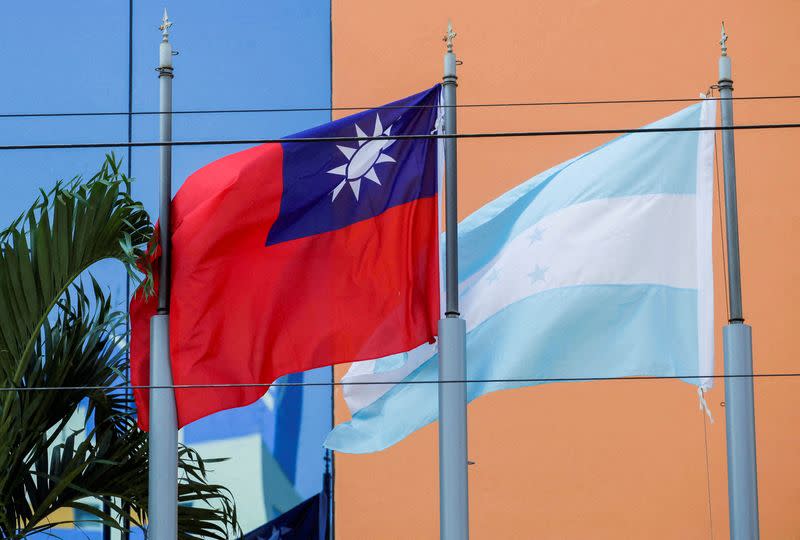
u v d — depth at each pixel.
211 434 12.05
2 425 7.82
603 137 12.59
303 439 12.06
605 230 9.01
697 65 12.73
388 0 12.80
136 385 8.57
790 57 12.74
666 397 12.07
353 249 8.66
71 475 7.98
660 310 8.88
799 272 12.42
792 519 11.98
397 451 11.96
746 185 12.58
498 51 12.73
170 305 8.40
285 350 8.50
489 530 11.91
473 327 9.16
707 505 11.92
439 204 8.80
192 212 8.41
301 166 8.61
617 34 12.77
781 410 12.19
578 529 11.89
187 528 8.59
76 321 8.45
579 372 8.88
